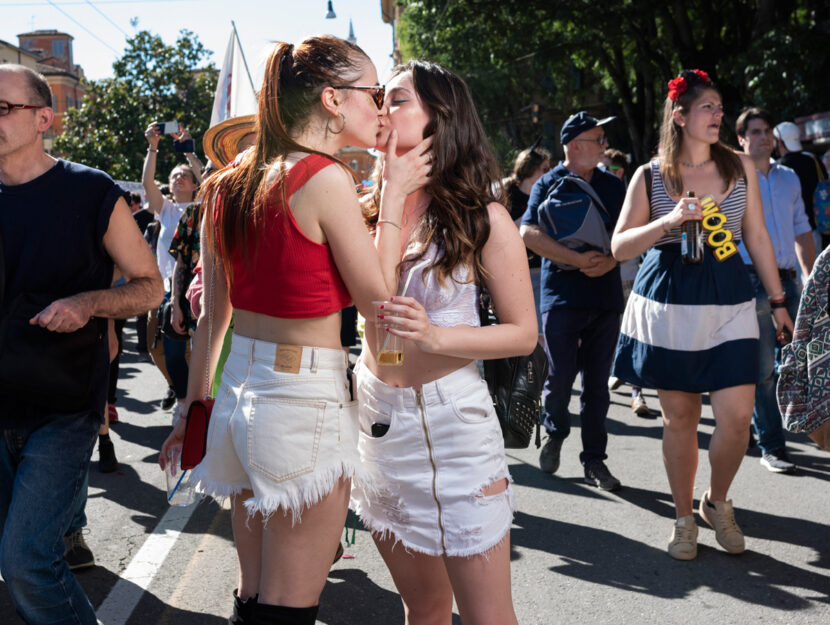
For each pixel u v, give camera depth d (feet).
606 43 79.41
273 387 6.80
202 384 7.98
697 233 12.37
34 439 8.83
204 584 12.32
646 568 12.74
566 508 15.47
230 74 20.66
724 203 12.79
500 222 7.42
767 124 17.99
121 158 127.95
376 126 7.28
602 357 16.76
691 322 12.54
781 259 18.01
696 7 73.51
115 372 22.90
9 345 8.60
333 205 6.68
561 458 18.78
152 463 18.93
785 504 15.40
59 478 8.74
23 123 8.93
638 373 13.19
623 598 11.73
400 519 7.56
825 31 56.03
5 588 12.26
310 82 6.95
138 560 13.19
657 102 89.61
